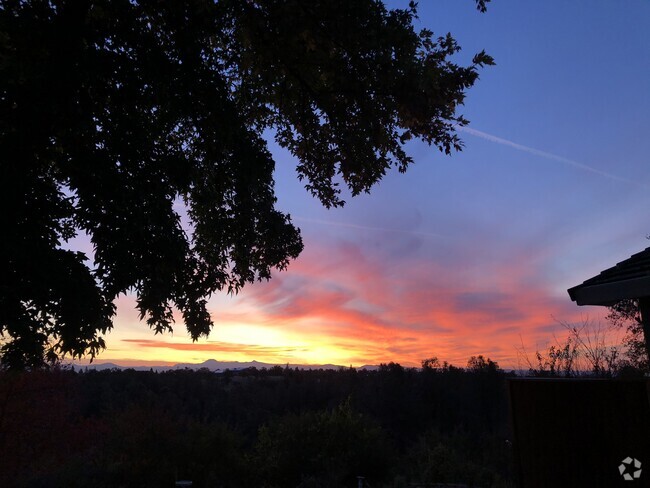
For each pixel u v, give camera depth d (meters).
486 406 46.59
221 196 11.44
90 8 9.38
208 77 9.48
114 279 8.04
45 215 7.89
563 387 5.47
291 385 58.59
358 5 8.52
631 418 5.05
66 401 17.02
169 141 12.34
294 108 11.73
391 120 10.38
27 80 7.57
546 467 5.48
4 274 7.30
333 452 15.22
